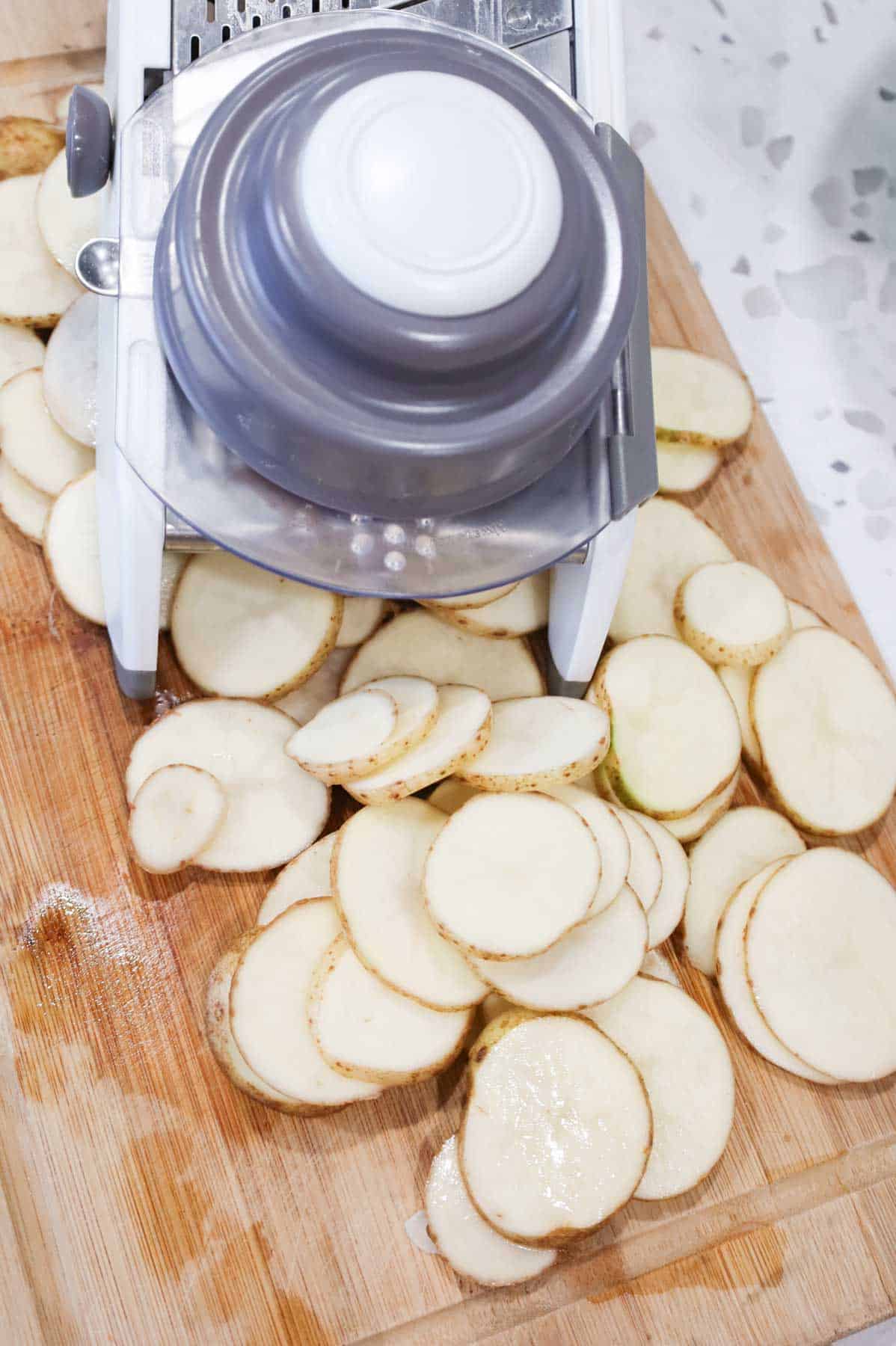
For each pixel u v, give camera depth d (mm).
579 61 669
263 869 714
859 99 867
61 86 779
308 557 647
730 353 793
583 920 683
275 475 630
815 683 757
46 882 709
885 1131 718
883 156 862
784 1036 710
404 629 741
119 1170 685
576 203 607
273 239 593
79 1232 679
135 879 712
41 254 750
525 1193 678
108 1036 696
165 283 616
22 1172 682
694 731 736
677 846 729
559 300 602
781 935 719
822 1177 711
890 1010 721
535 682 744
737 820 743
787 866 725
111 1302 675
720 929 726
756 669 756
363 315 589
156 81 653
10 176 771
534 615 738
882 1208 707
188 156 623
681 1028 708
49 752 722
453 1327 685
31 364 756
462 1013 692
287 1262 684
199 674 724
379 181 588
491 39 668
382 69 607
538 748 706
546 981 689
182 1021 701
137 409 637
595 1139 684
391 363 596
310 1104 685
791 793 746
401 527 650
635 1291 691
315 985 687
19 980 698
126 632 685
